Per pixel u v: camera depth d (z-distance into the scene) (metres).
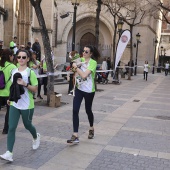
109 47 39.22
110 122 8.07
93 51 6.05
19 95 4.71
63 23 37.62
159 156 5.49
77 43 40.50
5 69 6.55
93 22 39.62
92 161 5.07
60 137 6.40
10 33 18.08
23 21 22.33
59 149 5.61
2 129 6.83
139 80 25.25
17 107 4.86
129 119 8.59
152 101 12.50
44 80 12.77
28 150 5.47
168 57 55.31
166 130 7.52
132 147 5.95
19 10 21.58
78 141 5.95
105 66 20.08
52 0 28.86
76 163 4.95
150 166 4.97
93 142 6.14
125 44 18.44
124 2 23.89
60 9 37.38
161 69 49.62
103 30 39.50
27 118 4.98
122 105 11.05
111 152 5.58
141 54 38.34
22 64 4.95
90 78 5.96
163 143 6.35
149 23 39.16
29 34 23.14
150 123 8.21
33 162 4.90
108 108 10.25
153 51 46.50
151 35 43.00
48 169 4.64
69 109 9.62
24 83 4.77
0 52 6.73
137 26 38.03
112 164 4.98
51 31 28.80
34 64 10.68
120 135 6.80
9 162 4.85
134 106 10.95
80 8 37.56
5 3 17.92
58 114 8.77
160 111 10.17
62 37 37.78
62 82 18.28
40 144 5.85
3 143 5.81
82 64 6.00
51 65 10.18
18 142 5.91
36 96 12.29
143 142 6.34
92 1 30.78
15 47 13.73
